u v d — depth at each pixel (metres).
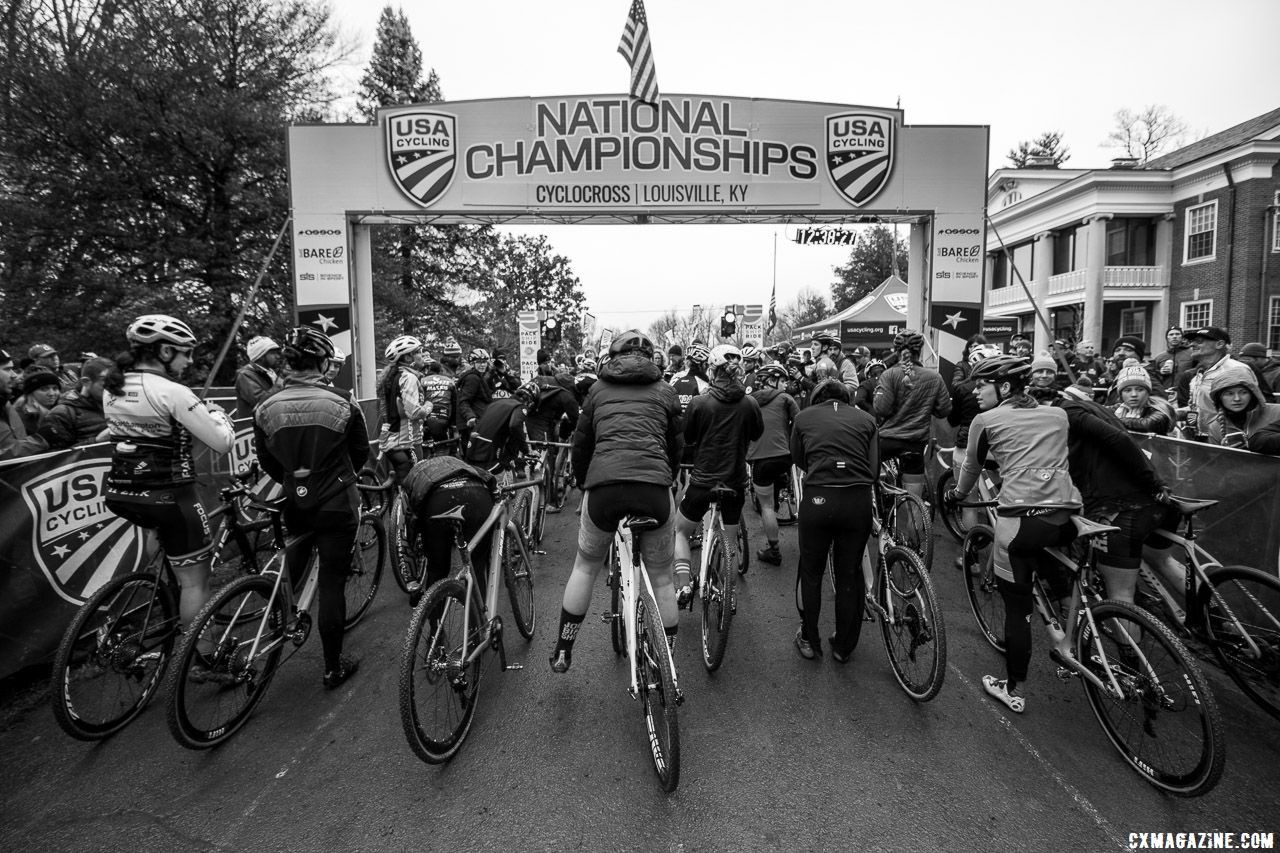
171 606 3.65
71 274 15.66
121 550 4.44
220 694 3.30
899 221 9.84
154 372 3.38
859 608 3.92
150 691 3.57
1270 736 3.19
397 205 9.25
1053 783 2.89
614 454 3.25
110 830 2.65
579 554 3.47
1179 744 3.05
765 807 2.75
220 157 16.16
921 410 5.75
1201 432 5.05
